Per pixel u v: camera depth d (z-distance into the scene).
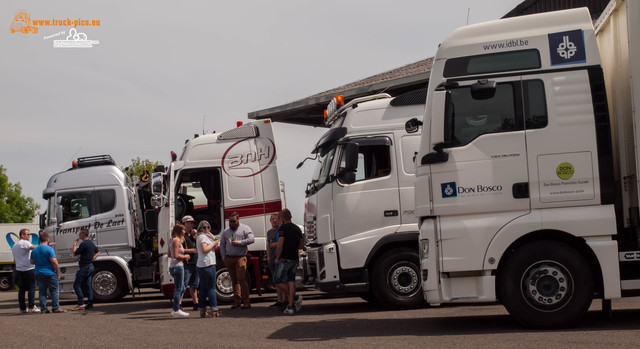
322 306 14.05
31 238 38.06
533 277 8.55
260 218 15.40
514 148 8.63
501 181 8.62
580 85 8.64
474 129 8.72
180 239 12.93
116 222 18.75
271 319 11.48
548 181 8.57
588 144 8.55
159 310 14.81
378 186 12.27
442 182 8.73
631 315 9.86
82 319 13.27
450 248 8.66
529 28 8.81
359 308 13.03
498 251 8.57
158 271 18.66
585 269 8.47
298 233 12.55
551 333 8.21
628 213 8.65
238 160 15.48
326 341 8.39
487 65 8.81
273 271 13.88
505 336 8.15
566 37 8.73
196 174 15.45
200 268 12.38
